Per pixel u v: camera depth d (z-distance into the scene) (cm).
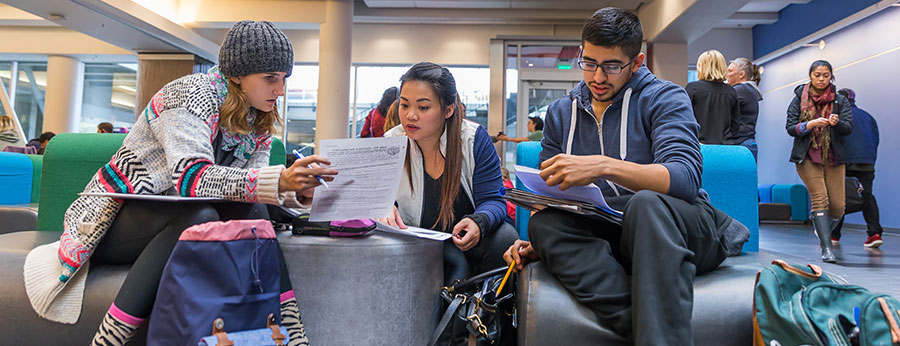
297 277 122
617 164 111
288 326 115
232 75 133
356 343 121
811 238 548
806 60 804
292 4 745
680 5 666
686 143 123
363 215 122
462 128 164
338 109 733
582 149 147
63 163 219
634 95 142
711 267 126
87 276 123
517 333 123
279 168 118
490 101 830
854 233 629
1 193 305
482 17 833
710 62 319
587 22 135
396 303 124
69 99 945
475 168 163
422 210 164
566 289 113
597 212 114
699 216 114
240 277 103
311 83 927
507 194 125
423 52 893
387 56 897
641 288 97
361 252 122
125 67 992
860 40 692
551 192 117
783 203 815
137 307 107
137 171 126
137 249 125
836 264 332
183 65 859
